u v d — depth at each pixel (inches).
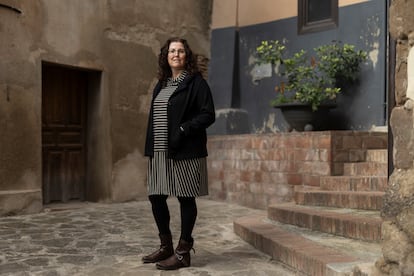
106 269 134.2
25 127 237.3
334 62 278.8
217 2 350.9
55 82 267.0
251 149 260.7
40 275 128.3
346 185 205.2
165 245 140.2
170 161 133.3
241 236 178.4
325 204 190.5
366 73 284.8
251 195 260.1
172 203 279.3
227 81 345.7
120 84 283.7
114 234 185.6
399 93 87.4
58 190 268.8
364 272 97.7
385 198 87.9
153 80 302.4
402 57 86.8
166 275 128.4
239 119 343.0
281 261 140.9
